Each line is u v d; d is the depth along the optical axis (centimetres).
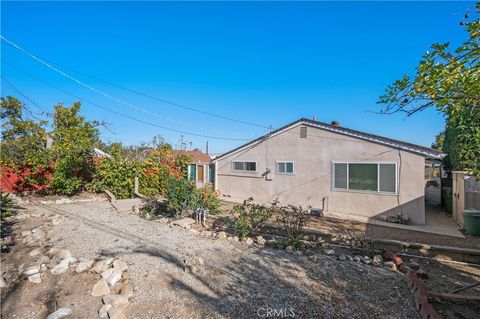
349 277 466
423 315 344
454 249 636
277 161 1354
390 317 351
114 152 1422
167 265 495
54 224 761
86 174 1315
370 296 403
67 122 1694
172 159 1590
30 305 368
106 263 472
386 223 955
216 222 871
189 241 651
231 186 1559
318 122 1202
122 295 383
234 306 370
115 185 1245
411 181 977
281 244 638
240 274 470
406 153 988
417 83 257
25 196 1158
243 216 722
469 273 551
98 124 2025
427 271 556
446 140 1374
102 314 343
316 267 508
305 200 1248
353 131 1102
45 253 531
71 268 464
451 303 393
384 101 290
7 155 1245
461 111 260
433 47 233
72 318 339
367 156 1073
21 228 716
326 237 751
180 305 370
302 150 1264
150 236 680
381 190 1038
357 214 1091
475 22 212
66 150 1227
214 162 1652
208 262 519
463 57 226
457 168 1069
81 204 1090
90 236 659
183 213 894
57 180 1162
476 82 220
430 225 941
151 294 395
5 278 434
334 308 369
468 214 795
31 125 1545
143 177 1295
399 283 448
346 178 1127
